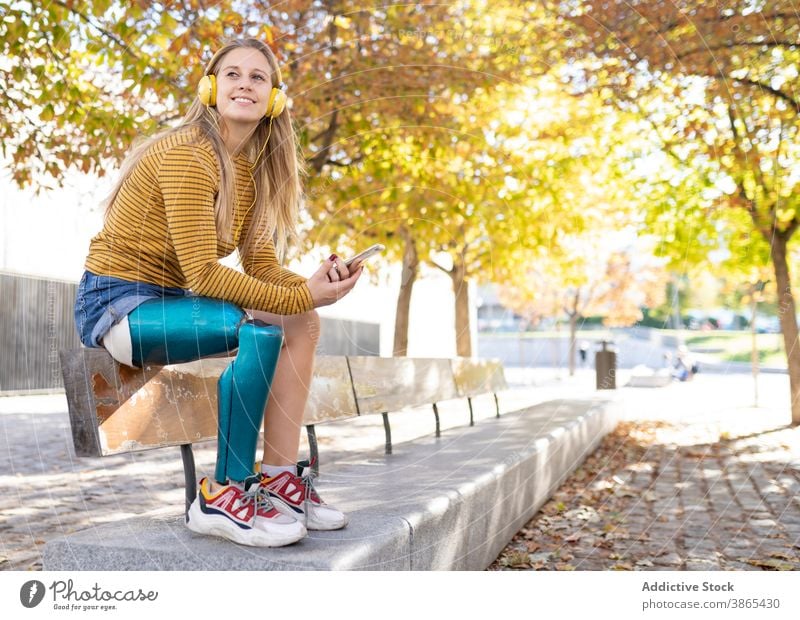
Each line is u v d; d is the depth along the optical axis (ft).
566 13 17.99
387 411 11.82
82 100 14.25
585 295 53.93
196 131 5.98
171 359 5.86
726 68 18.20
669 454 18.17
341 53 16.92
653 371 38.27
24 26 12.30
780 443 18.93
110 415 5.74
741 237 23.29
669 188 23.63
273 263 6.84
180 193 5.63
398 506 6.86
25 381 33.50
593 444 18.89
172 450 17.95
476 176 24.66
